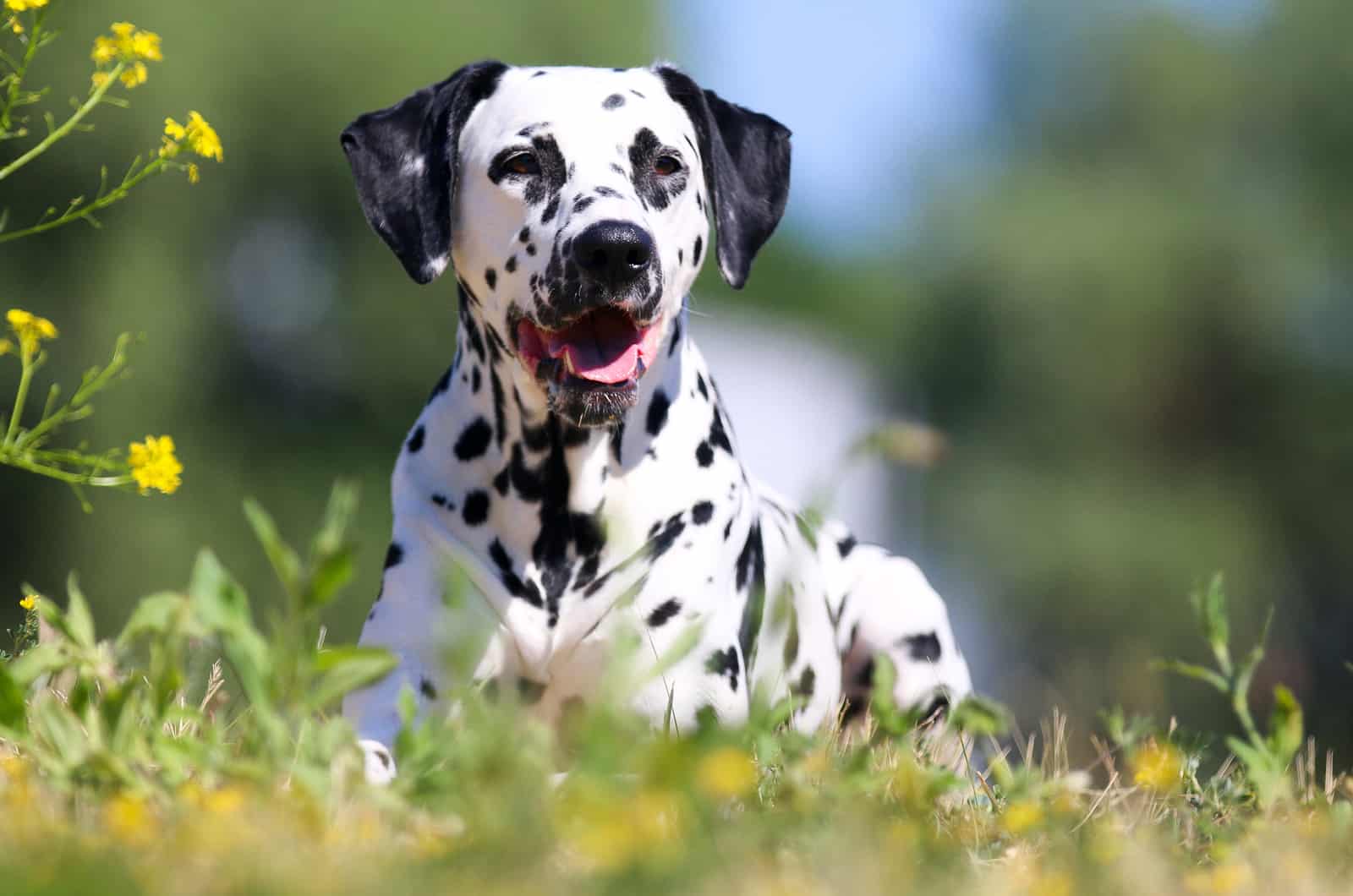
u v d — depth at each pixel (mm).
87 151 31641
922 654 10109
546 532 8453
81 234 32500
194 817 5215
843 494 52562
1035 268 50531
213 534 34406
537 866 4891
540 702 8562
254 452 36750
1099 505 48406
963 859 5699
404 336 38469
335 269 38250
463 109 8906
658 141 8688
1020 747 9000
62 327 32344
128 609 32688
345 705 8148
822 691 9789
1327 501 48781
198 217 34750
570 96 8656
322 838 5180
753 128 9633
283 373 38188
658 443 8695
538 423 8352
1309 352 49938
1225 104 52906
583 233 8039
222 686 8547
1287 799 7152
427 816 5812
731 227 9344
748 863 5148
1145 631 46125
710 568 8664
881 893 4977
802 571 9773
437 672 8266
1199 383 49938
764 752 6750
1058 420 50781
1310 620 47531
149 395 33156
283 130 36031
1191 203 51500
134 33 7996
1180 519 47750
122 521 32656
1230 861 6016
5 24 7902
